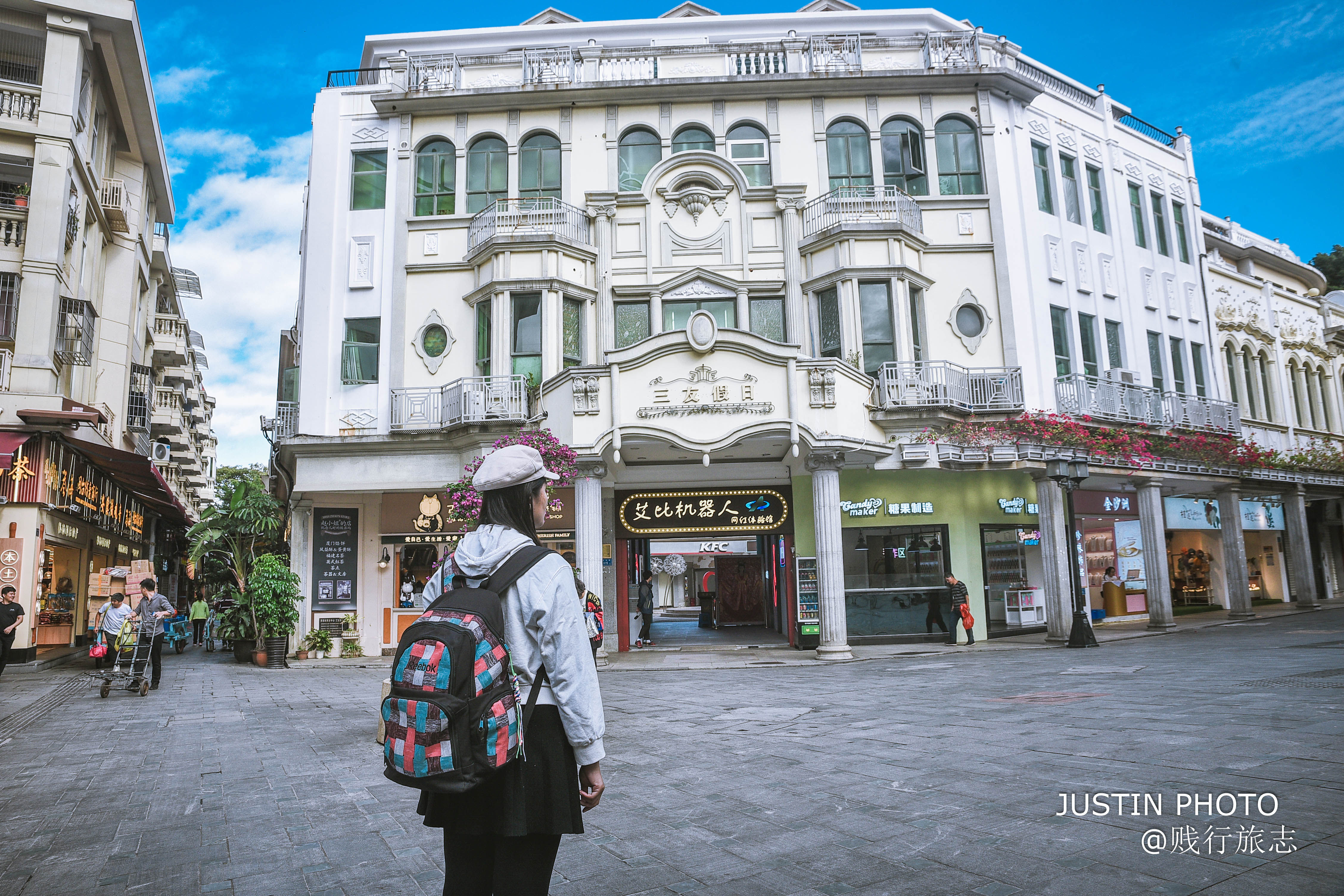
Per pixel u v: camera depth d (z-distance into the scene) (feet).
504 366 58.34
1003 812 13.69
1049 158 68.80
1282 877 10.16
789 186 61.67
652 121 64.59
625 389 49.93
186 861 13.28
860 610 59.11
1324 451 81.87
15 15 59.11
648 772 18.56
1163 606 60.13
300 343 66.23
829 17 69.77
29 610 52.08
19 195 58.44
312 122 65.05
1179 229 79.41
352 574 60.13
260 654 56.08
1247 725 19.22
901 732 21.94
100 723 29.68
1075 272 67.92
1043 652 48.16
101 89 68.85
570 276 60.49
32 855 13.89
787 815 14.46
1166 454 63.10
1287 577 87.71
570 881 11.55
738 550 83.87
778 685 36.68
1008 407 60.39
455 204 64.03
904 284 60.08
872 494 60.13
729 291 61.21
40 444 53.78
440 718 6.38
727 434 49.32
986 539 61.87
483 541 7.48
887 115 65.10
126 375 74.95
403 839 14.12
